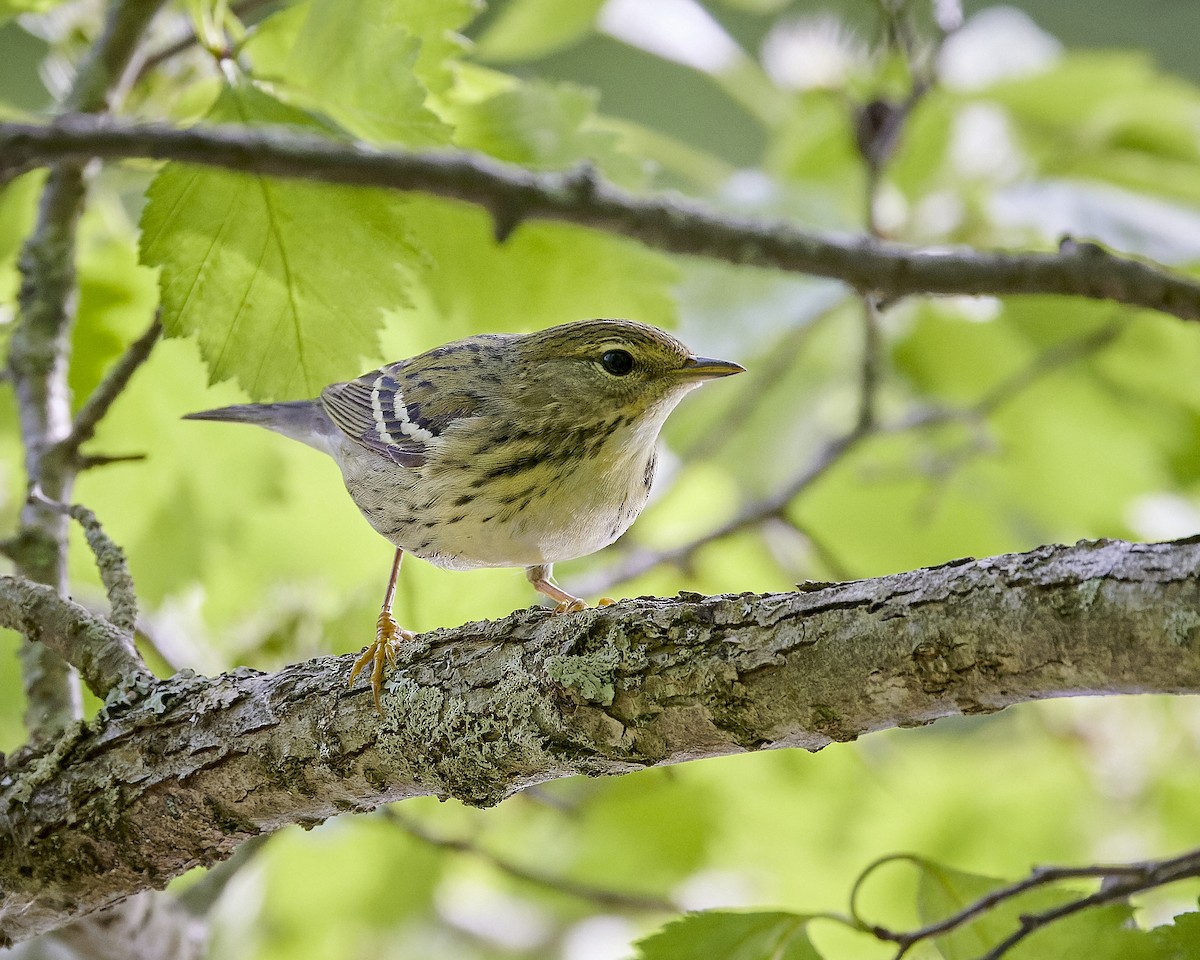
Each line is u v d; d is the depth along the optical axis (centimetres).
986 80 1335
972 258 718
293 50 790
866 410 1257
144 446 1130
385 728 704
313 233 796
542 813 1377
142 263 787
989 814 1358
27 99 1548
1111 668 527
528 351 1021
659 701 629
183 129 604
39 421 952
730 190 1238
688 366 1011
